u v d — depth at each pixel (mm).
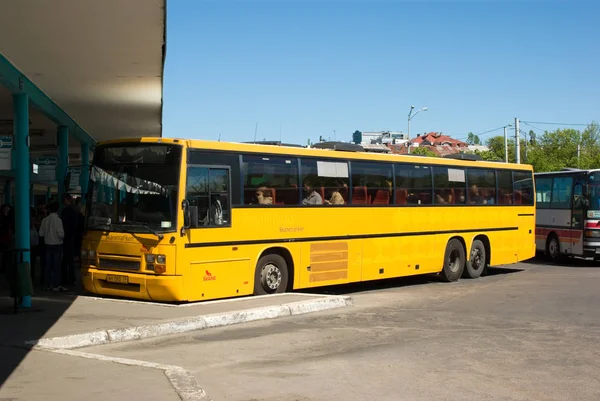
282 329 11242
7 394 6887
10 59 13156
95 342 9867
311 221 14945
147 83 16234
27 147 13438
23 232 13055
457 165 19234
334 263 15477
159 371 7938
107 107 19734
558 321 12320
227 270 13094
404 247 17406
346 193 15867
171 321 10891
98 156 13406
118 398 6777
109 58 13555
